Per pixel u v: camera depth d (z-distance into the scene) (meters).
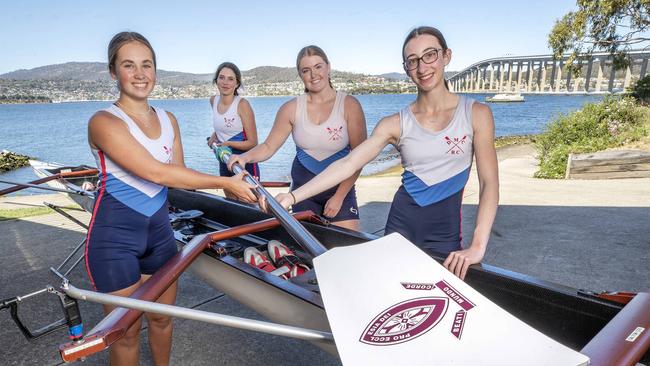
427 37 1.79
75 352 1.12
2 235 4.67
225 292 2.22
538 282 1.56
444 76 1.89
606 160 7.93
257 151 2.75
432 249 2.02
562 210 5.18
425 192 1.99
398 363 1.09
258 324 1.24
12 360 2.33
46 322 2.75
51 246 4.26
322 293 1.37
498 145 20.69
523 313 1.60
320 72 2.62
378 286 1.36
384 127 2.02
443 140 1.88
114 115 1.62
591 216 4.85
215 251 2.15
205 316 1.24
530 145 19.61
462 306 1.23
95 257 1.70
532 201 5.76
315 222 2.54
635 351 1.02
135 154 1.59
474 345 1.11
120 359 1.72
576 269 3.37
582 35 15.61
